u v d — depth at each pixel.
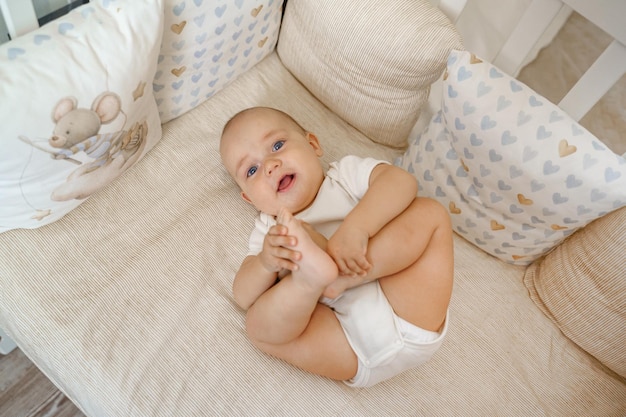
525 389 0.88
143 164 0.96
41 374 1.12
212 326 0.82
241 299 0.81
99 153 0.79
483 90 0.85
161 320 0.81
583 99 0.93
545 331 0.95
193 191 0.96
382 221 0.78
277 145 0.89
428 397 0.84
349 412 0.79
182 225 0.91
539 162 0.83
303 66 1.10
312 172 0.88
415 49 0.92
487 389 0.87
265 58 1.17
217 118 1.06
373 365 0.76
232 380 0.78
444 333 0.78
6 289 0.78
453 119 0.90
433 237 0.80
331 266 0.68
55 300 0.78
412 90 1.01
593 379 0.91
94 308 0.79
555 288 0.94
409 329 0.76
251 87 1.12
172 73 0.92
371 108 1.06
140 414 0.73
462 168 0.94
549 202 0.85
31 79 0.65
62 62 0.67
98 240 0.86
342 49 0.99
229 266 0.90
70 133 0.71
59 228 0.85
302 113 1.13
